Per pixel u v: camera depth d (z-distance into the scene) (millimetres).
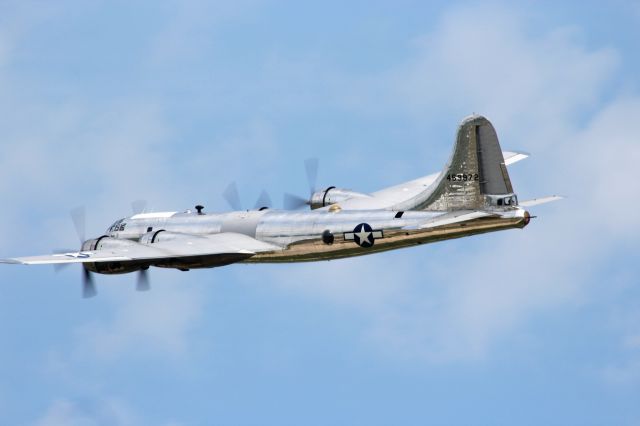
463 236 153000
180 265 164625
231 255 162125
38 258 154125
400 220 156000
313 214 164500
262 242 166250
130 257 157250
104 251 160375
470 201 151875
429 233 154125
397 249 159375
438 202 154250
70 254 157750
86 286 164875
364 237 158750
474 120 150625
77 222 165125
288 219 166000
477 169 151000
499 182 149875
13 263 151625
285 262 168000
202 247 162750
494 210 150375
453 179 152750
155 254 158750
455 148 152000
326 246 162500
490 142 150000
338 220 161250
